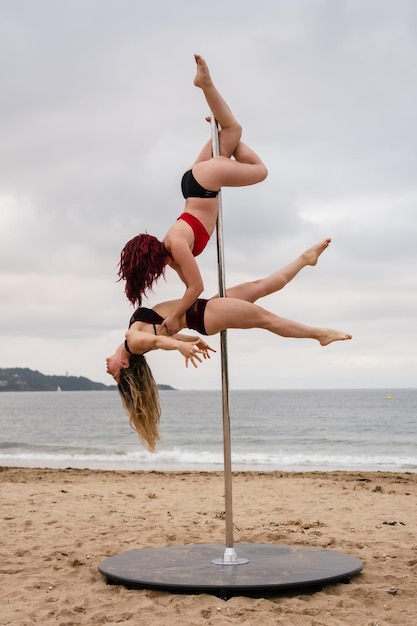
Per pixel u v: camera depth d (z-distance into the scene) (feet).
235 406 239.30
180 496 33.86
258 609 13.21
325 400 312.91
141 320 15.20
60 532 22.77
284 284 16.58
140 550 17.93
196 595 14.03
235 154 16.42
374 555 18.71
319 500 32.24
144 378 15.40
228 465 16.21
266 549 17.81
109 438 111.55
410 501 31.83
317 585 14.33
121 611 13.52
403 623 12.82
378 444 92.79
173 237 14.97
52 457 72.90
